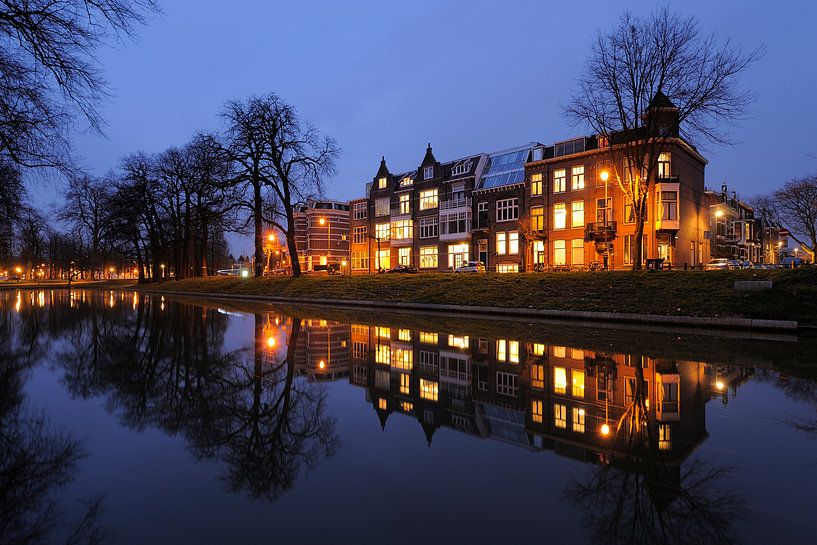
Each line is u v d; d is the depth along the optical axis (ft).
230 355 33.06
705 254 127.03
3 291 164.76
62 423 17.83
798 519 10.71
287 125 116.57
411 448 15.48
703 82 72.95
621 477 13.15
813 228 166.20
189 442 15.97
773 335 43.60
